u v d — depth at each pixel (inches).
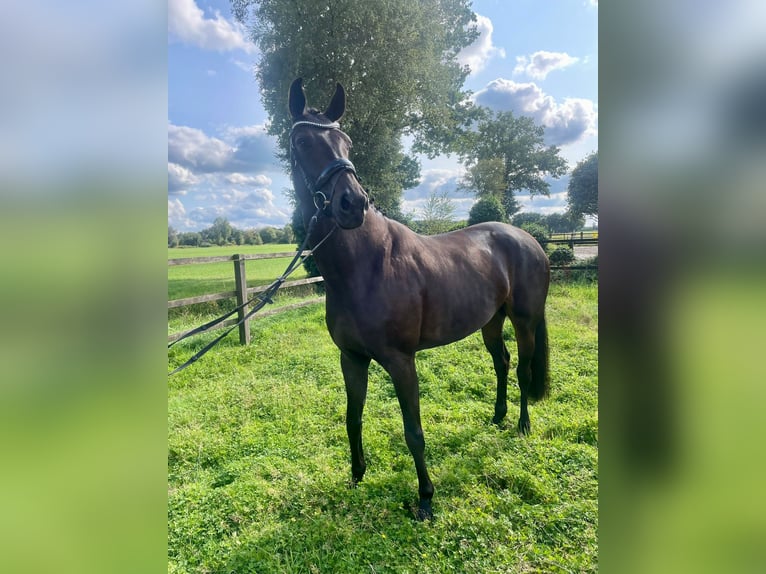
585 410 132.2
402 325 88.4
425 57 586.9
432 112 641.0
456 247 108.7
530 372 126.3
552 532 83.7
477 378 162.7
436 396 149.3
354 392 98.2
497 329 128.6
